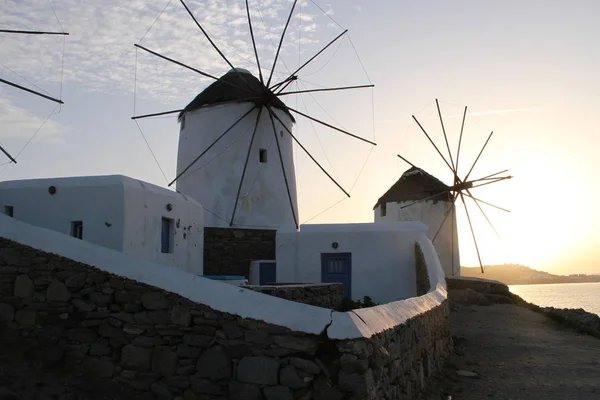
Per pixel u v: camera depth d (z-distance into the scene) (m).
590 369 11.59
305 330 6.58
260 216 20.72
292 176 22.52
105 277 7.84
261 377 6.67
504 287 25.84
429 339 10.03
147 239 12.67
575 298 82.38
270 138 21.50
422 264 16.03
